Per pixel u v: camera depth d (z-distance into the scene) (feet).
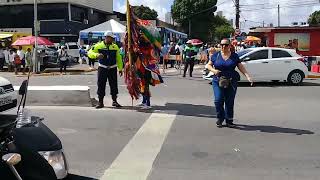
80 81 72.95
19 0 178.70
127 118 36.40
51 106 41.70
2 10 182.19
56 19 177.37
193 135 30.71
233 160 25.00
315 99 49.44
